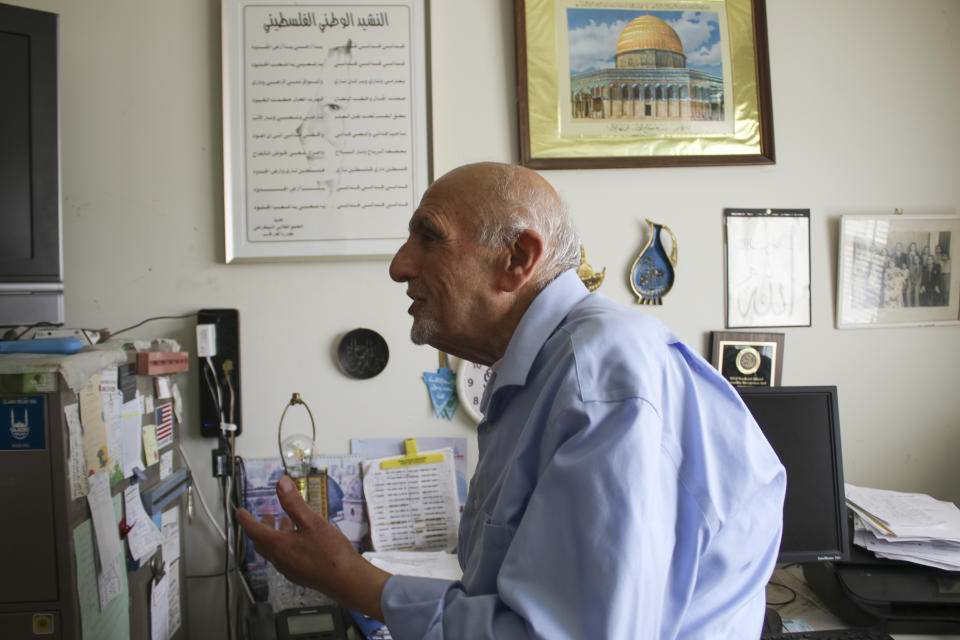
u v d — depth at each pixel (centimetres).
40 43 133
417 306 86
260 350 159
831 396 140
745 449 74
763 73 174
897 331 179
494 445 82
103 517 115
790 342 175
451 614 64
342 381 160
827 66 178
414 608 67
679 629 67
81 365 108
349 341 160
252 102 159
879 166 179
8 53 130
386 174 161
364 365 161
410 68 162
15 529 103
